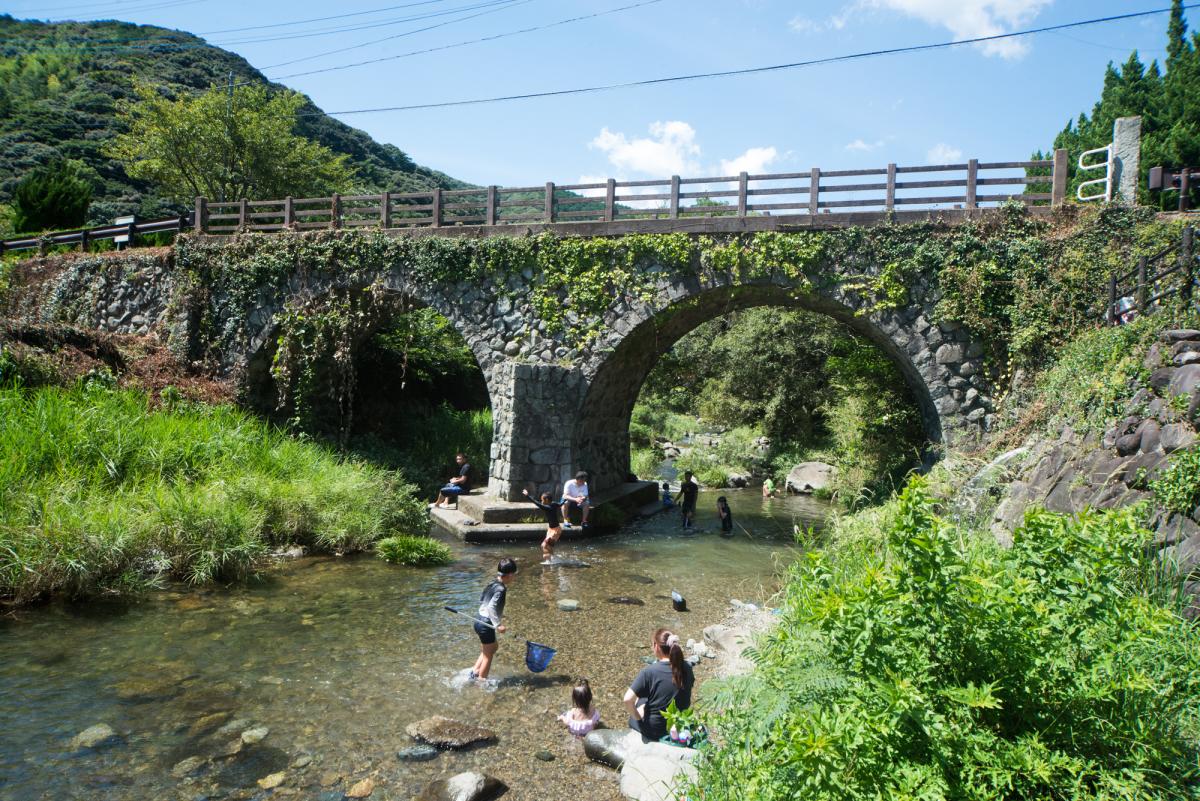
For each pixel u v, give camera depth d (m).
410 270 15.63
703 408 32.56
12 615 7.42
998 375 11.93
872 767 2.95
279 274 16.97
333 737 5.34
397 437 20.80
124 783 4.60
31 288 20.09
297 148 30.77
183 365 17.34
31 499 8.49
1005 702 3.27
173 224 19.05
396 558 10.68
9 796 4.38
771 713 3.27
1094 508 5.90
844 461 18.53
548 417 14.21
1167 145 24.02
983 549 4.94
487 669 6.56
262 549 9.96
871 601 3.31
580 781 4.86
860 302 12.62
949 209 12.26
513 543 12.71
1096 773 3.01
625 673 6.81
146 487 10.09
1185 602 4.38
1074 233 11.45
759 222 13.13
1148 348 7.09
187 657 6.69
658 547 12.99
